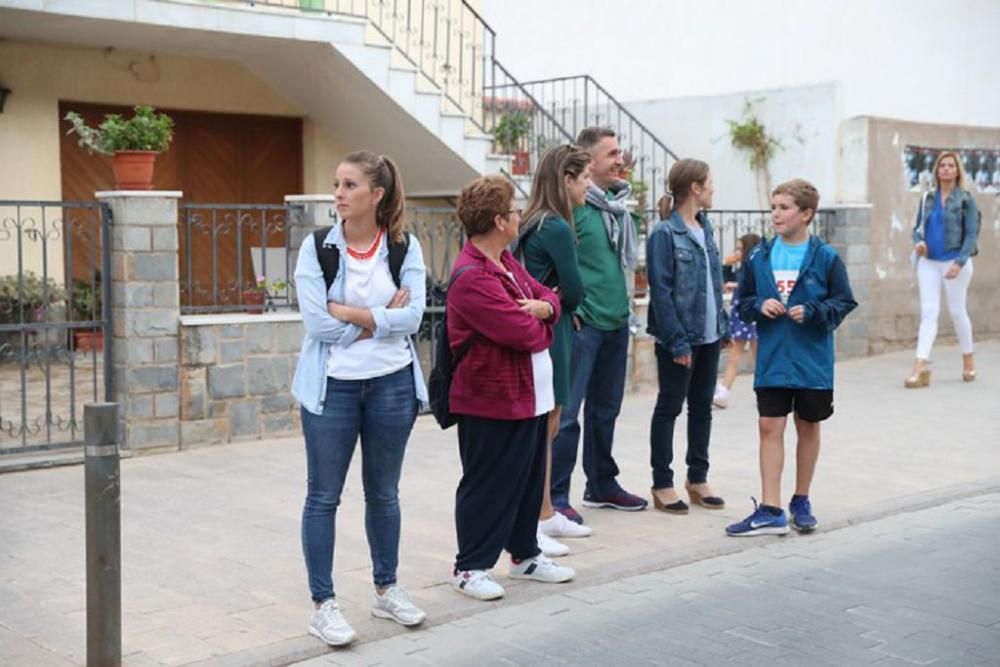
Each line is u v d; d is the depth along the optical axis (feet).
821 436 31.24
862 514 23.58
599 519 23.26
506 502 18.44
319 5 42.04
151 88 43.21
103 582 15.21
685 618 17.87
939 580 19.69
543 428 19.04
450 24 47.09
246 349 29.60
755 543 21.80
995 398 36.78
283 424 30.37
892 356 45.80
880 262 45.96
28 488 25.27
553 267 20.03
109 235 27.99
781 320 21.80
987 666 15.96
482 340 17.87
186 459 27.99
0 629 16.99
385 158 16.78
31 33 38.11
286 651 16.17
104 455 15.17
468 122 46.85
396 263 16.79
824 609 18.26
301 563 20.21
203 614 17.67
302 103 45.42
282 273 37.24
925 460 28.50
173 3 35.78
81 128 31.35
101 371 36.63
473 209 17.98
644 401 36.50
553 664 16.03
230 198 46.29
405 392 16.96
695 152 50.11
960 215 38.34
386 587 17.49
